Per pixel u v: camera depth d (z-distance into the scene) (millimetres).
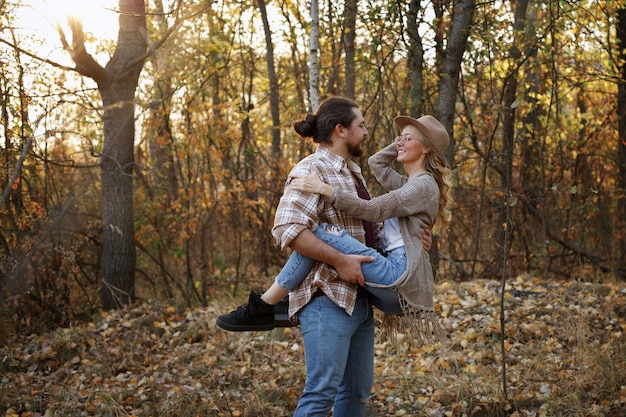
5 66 5773
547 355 4797
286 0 8258
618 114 7816
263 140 9008
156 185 7863
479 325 5496
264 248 7980
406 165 3180
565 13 6582
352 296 2887
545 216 7652
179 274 7848
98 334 5566
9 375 4812
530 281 6594
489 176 8047
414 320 2922
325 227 2896
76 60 5996
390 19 6223
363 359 3129
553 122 8086
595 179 8305
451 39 6324
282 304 3082
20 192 5805
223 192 7145
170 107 7211
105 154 6469
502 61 6988
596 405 3957
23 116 5773
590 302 5742
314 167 2930
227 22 7801
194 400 4164
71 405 4203
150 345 5301
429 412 4086
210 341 5309
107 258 6621
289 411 4172
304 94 8750
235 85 9078
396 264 2885
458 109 8289
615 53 7586
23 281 5766
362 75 7543
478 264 8273
